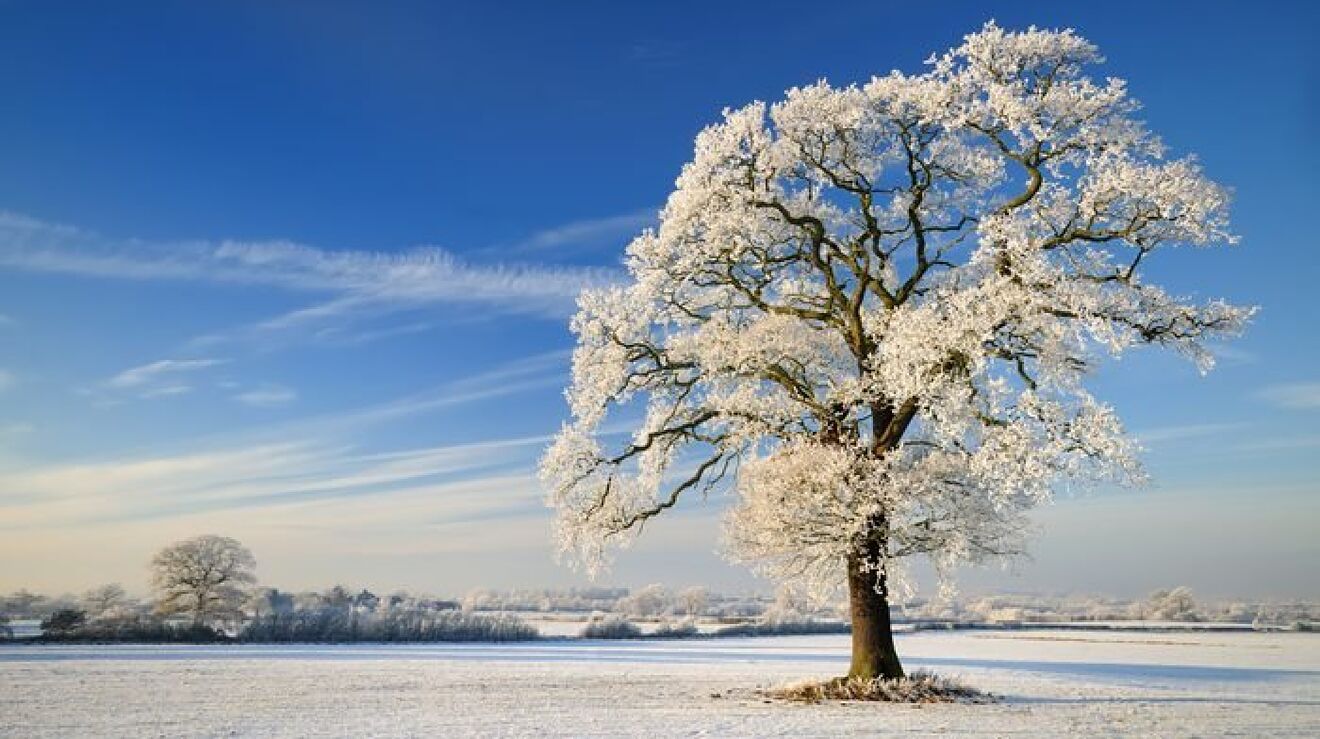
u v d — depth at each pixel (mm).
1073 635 96812
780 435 23141
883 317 22266
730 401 23000
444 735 17016
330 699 25359
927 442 22812
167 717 20984
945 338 19031
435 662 45594
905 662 49812
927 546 21297
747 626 98688
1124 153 19750
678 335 24266
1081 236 20609
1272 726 18219
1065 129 20969
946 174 23312
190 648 58188
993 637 92125
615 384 23828
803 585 23391
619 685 30188
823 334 24125
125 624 70438
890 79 22281
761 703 22672
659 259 23109
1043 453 18266
